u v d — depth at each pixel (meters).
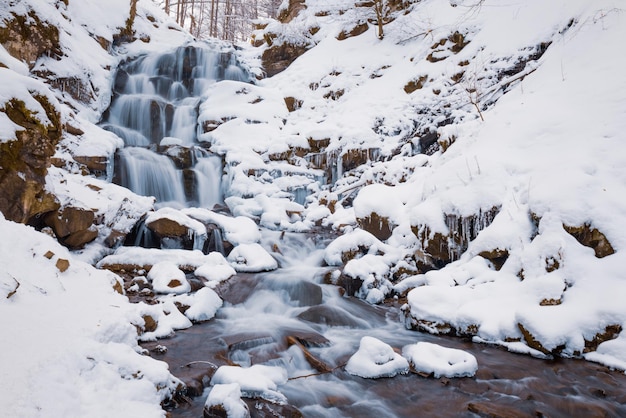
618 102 6.68
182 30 20.42
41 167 5.80
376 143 11.99
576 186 5.80
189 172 11.33
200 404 3.65
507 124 7.86
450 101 11.59
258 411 3.50
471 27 13.29
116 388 3.16
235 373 3.95
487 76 11.21
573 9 10.46
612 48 7.99
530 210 6.11
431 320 5.70
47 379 2.85
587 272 5.19
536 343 4.86
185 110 14.41
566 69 8.51
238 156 12.08
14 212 5.44
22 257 4.50
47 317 3.76
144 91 14.92
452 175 7.43
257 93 15.14
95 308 4.36
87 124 10.34
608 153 6.10
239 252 7.91
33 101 5.64
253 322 5.88
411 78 13.48
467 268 6.30
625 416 3.74
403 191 9.07
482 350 5.09
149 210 8.55
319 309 6.22
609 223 5.36
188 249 8.03
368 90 14.48
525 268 5.70
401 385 4.31
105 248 7.18
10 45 10.14
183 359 4.51
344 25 17.95
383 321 6.18
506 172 6.84
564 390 4.13
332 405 3.94
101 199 7.60
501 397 4.03
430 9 15.73
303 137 12.98
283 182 11.89
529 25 11.56
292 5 22.08
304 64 17.08
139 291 6.17
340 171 12.10
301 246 9.10
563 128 6.91
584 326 4.80
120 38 16.42
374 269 7.21
